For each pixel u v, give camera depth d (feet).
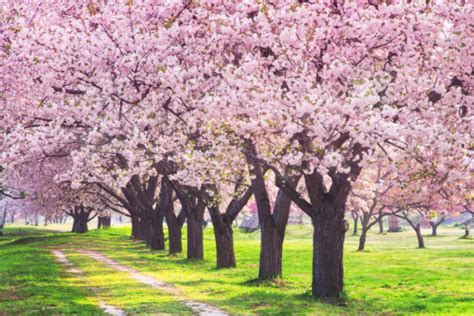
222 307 54.54
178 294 65.16
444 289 75.00
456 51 49.01
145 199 153.69
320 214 60.64
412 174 54.60
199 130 57.11
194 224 118.52
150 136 58.44
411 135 46.93
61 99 58.59
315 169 58.54
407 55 50.01
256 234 256.32
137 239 220.02
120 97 50.49
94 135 51.75
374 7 50.44
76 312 49.67
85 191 188.44
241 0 53.31
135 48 49.19
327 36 48.85
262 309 53.16
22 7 56.49
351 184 54.29
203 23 53.83
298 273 97.25
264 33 47.88
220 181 58.90
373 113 43.32
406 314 53.26
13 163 57.36
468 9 48.44
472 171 55.16
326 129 44.27
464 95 52.21
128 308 53.83
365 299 63.36
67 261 115.85
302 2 52.95
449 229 323.78
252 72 49.98
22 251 145.69
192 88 47.62
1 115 66.33
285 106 46.21
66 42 50.57
